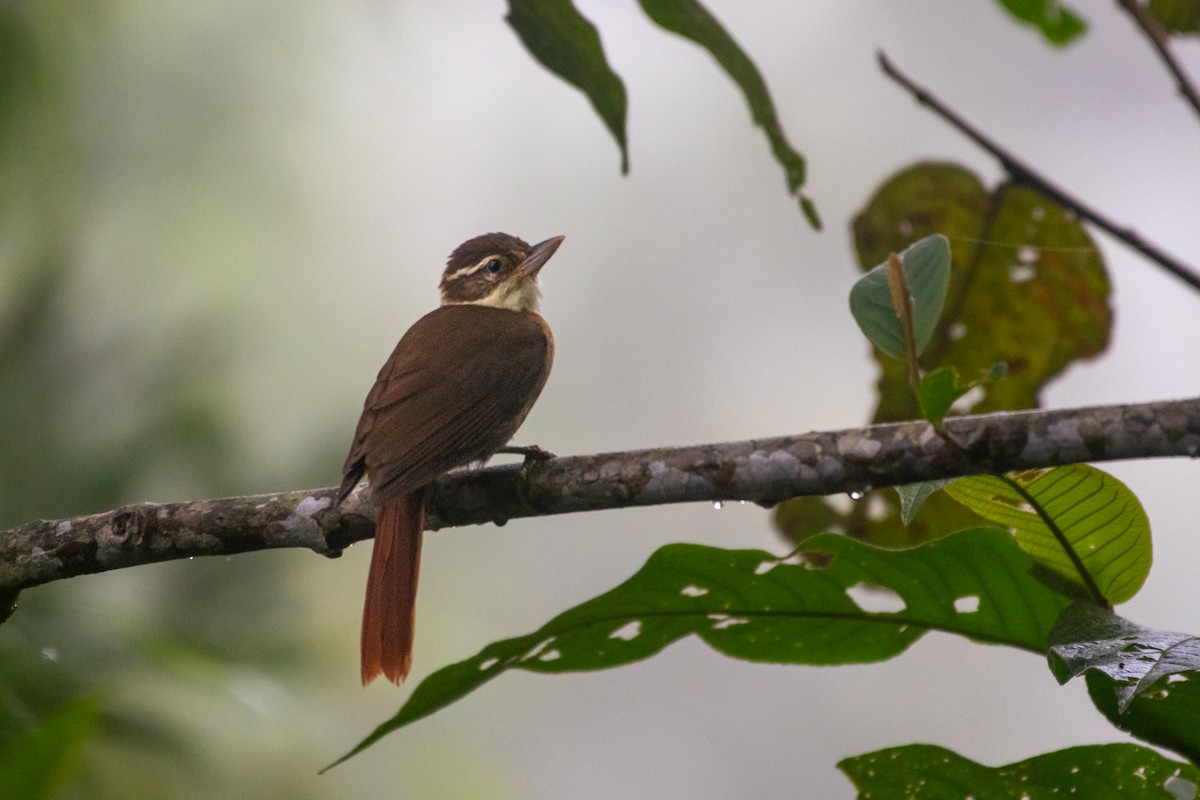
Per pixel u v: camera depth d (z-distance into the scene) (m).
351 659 10.12
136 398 10.77
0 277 10.86
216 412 10.82
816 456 5.72
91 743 8.36
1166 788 4.70
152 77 11.99
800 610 5.30
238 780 9.23
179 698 9.02
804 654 5.49
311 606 10.16
